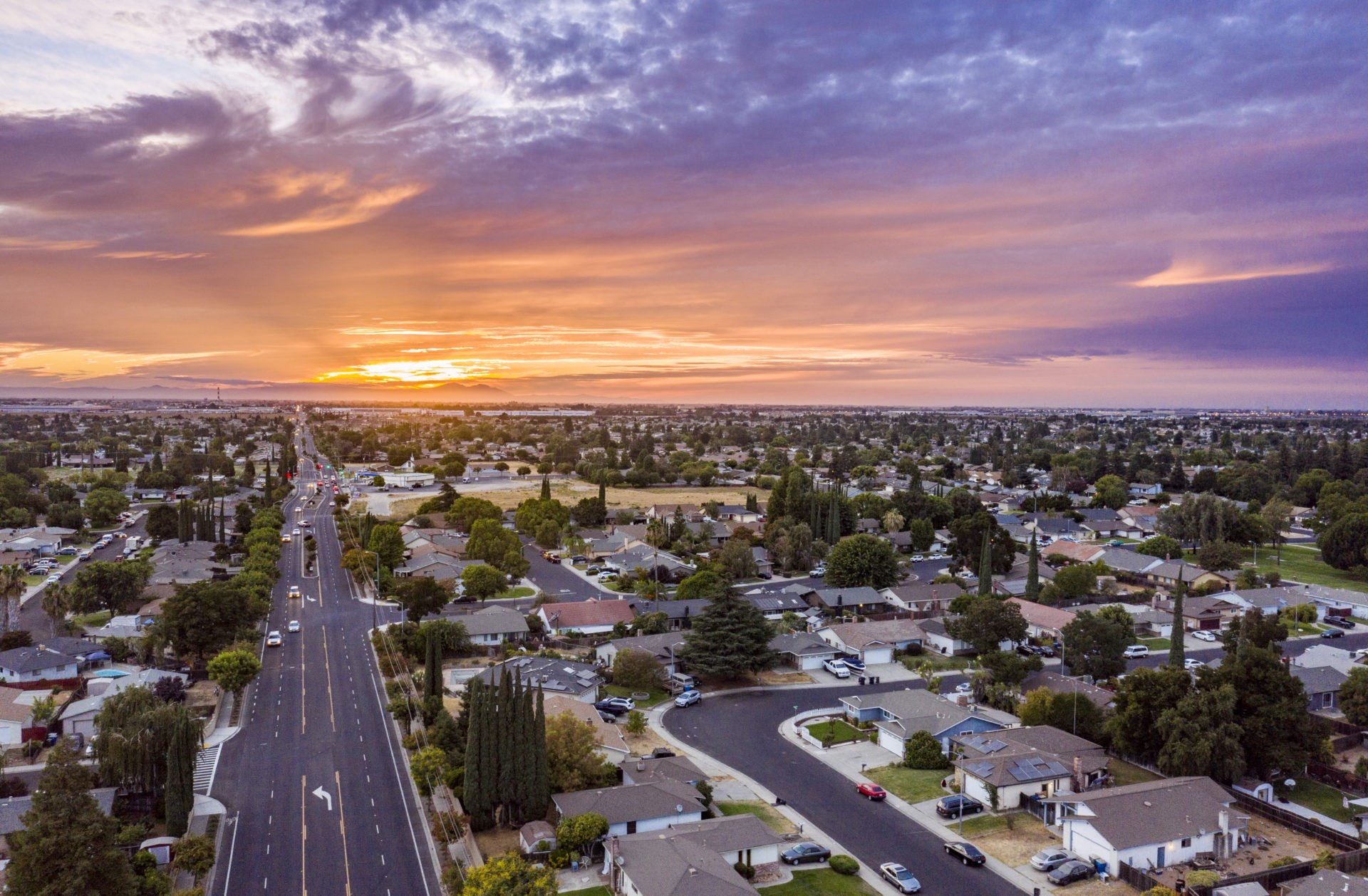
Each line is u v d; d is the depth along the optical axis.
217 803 80.81
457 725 88.88
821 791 85.62
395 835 75.00
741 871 68.38
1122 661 116.25
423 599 138.00
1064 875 67.69
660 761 86.62
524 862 64.06
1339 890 60.16
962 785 85.81
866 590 160.38
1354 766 91.75
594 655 127.25
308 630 141.25
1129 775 88.31
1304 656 121.50
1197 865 70.06
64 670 111.50
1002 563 184.25
